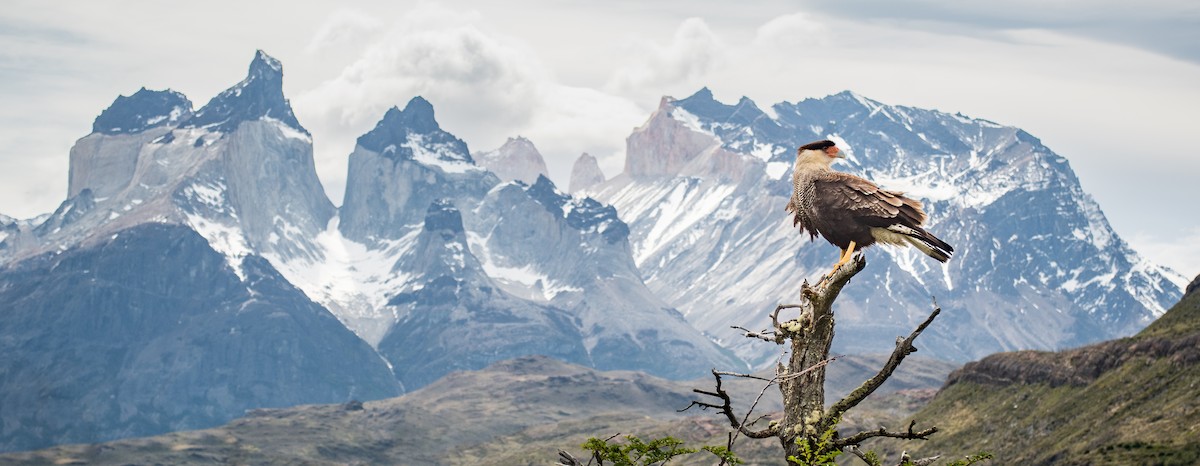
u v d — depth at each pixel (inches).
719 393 1331.2
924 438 1264.8
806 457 1274.6
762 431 1353.3
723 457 1355.8
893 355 1295.5
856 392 1305.4
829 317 1334.9
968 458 1364.4
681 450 1425.9
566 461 1475.1
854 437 1296.8
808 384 1325.0
